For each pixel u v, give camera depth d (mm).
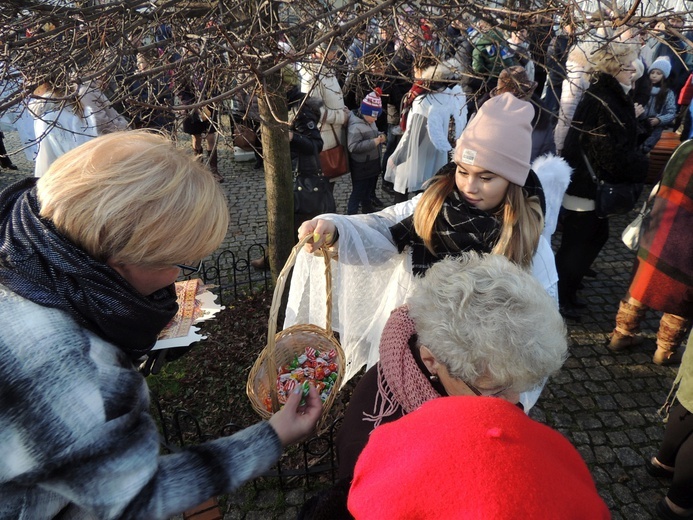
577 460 690
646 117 5199
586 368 3104
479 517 550
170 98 2426
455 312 946
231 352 3119
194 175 919
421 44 2109
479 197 1623
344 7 1794
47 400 739
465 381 955
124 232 825
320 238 1654
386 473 652
